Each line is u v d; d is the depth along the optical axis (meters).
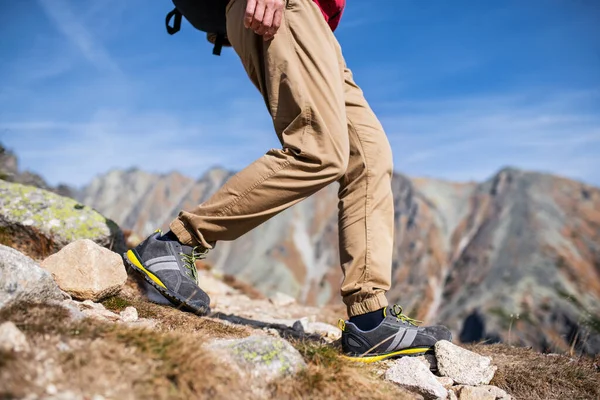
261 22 2.50
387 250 2.78
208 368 1.88
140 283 3.38
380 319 2.76
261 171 2.58
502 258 131.38
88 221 3.93
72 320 2.08
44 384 1.54
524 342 3.91
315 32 2.57
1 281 2.16
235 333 2.76
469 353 2.74
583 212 149.38
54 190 7.41
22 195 3.98
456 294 124.25
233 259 164.50
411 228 160.00
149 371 1.75
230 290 6.92
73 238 3.78
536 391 2.77
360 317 2.77
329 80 2.57
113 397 1.58
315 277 154.50
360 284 2.75
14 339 1.65
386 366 2.75
